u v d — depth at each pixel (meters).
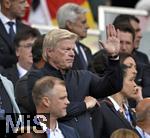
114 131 22.16
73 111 22.44
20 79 23.16
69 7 28.30
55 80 21.56
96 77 23.03
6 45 26.67
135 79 26.72
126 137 21.64
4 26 27.27
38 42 23.19
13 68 25.83
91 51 28.81
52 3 34.34
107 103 23.28
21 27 27.62
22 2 27.66
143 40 31.11
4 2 27.48
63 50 22.48
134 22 28.91
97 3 35.72
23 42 25.92
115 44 22.44
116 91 22.70
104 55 24.28
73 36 22.66
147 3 32.94
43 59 22.67
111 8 32.00
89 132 22.53
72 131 22.00
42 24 34.00
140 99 24.92
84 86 22.80
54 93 21.44
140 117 23.62
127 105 24.12
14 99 22.44
